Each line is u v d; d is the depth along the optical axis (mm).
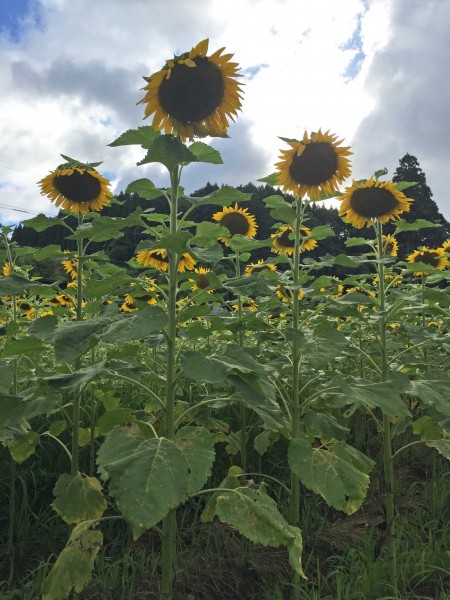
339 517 4973
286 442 5605
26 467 4773
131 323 2537
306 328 4297
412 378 6422
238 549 4176
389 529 3885
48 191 4250
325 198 4246
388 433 4070
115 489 2273
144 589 3619
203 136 3043
